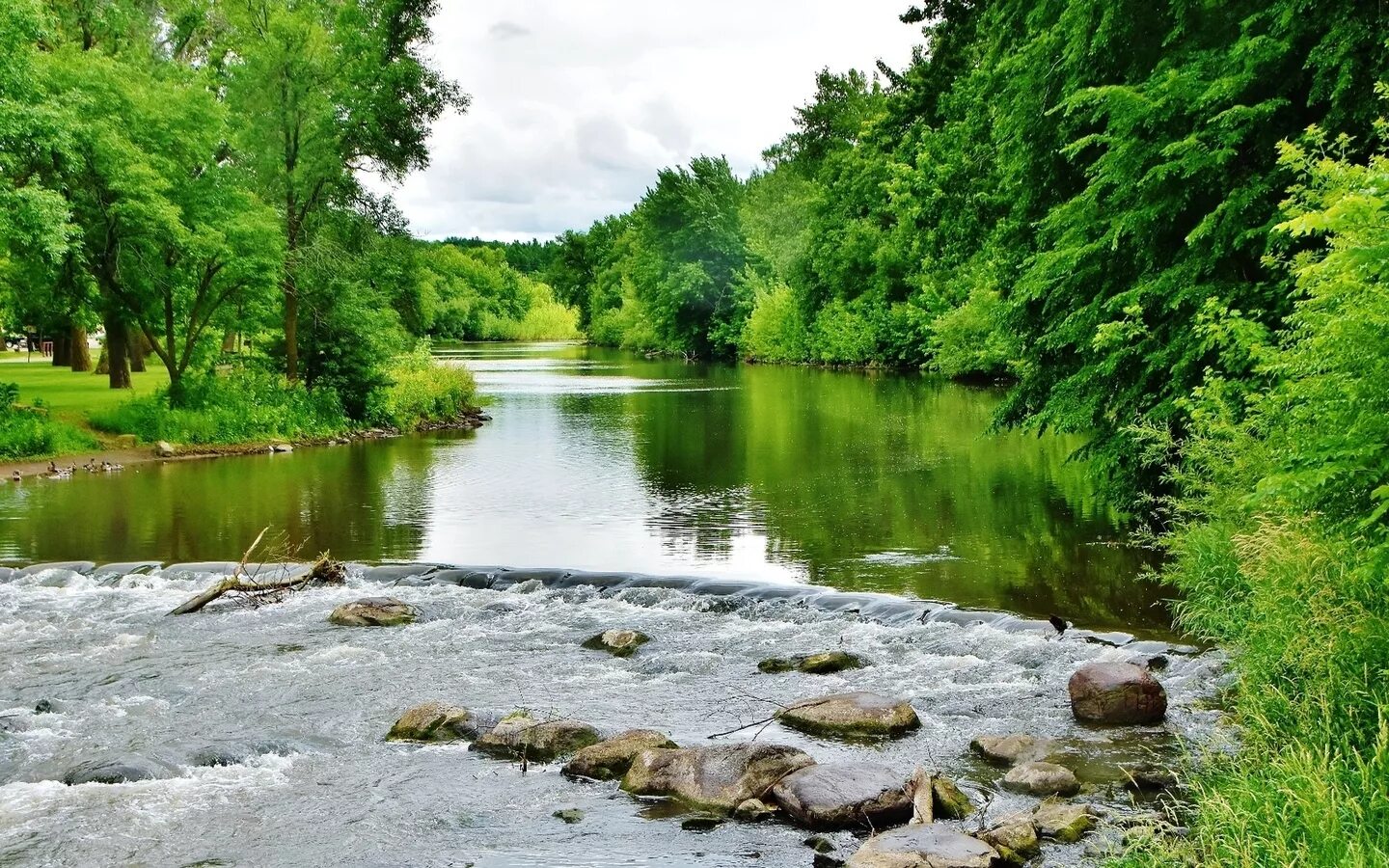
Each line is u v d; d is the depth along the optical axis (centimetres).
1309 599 623
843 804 629
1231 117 1110
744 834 621
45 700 876
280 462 2434
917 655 977
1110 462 1396
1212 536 891
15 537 1555
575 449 2627
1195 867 496
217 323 3247
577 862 590
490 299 14425
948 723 804
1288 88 1142
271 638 1073
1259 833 483
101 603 1210
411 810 666
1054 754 721
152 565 1352
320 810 668
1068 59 1359
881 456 2384
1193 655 923
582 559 1380
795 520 1636
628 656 1009
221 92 3378
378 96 3297
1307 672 633
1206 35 1280
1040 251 1527
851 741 772
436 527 1623
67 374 4331
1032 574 1248
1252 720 644
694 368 6900
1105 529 1503
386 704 877
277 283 2961
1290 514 673
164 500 1889
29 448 2334
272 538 1542
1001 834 582
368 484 2075
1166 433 1063
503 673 958
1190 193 1192
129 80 2756
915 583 1215
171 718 844
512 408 3859
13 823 648
